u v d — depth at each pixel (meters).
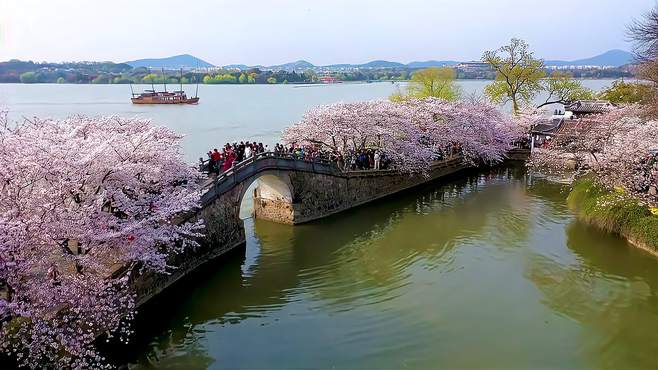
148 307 24.64
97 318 19.00
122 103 148.00
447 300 26.58
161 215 22.77
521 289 27.91
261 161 35.19
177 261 27.56
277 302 26.59
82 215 19.56
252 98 195.38
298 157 39.09
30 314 16.77
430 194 51.00
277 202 39.75
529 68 81.56
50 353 17.39
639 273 29.86
